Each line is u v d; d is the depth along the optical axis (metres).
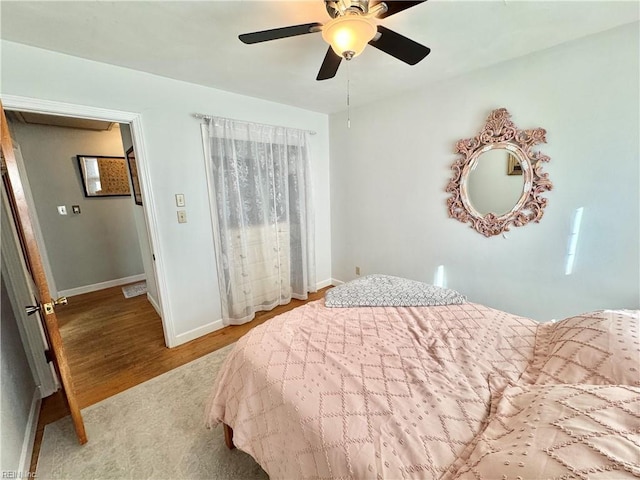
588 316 1.25
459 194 2.52
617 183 1.83
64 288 3.84
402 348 1.34
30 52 1.74
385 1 1.11
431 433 0.88
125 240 4.34
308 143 3.33
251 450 1.17
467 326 1.54
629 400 0.74
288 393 1.08
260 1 1.38
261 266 3.12
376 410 0.97
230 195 2.74
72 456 1.49
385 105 2.95
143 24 1.54
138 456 1.48
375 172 3.19
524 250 2.26
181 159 2.45
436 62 2.13
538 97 2.04
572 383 0.99
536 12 1.53
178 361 2.34
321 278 3.90
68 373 1.48
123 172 4.23
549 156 2.05
